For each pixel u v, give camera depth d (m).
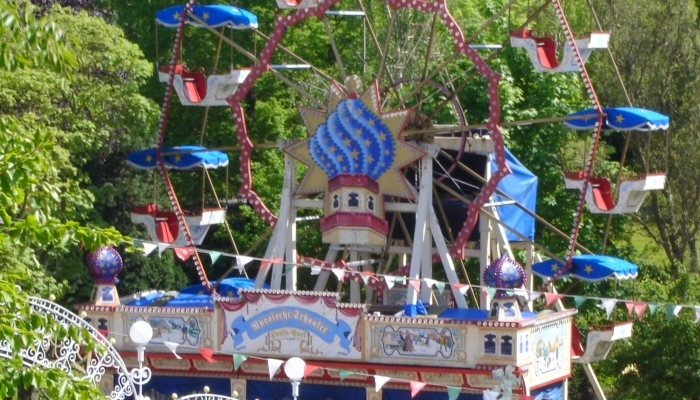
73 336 21.86
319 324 38.47
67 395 20.94
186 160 43.84
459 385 37.22
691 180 59.72
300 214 55.41
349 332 38.16
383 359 37.88
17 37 20.62
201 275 43.50
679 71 60.72
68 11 50.56
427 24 48.66
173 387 40.22
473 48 43.84
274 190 55.91
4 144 20.97
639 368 45.38
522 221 46.31
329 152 41.28
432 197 42.66
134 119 49.78
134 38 59.97
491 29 59.28
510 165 46.19
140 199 55.06
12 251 40.22
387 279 34.81
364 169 40.81
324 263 41.06
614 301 33.62
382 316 37.91
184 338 39.78
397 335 37.78
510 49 57.75
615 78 60.56
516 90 55.34
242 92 43.22
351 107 40.97
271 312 38.88
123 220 54.59
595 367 49.69
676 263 51.88
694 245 60.31
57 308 28.56
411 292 38.88
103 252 40.62
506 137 54.38
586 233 55.22
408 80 42.94
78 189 46.47
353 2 56.72
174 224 43.84
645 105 60.56
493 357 36.84
